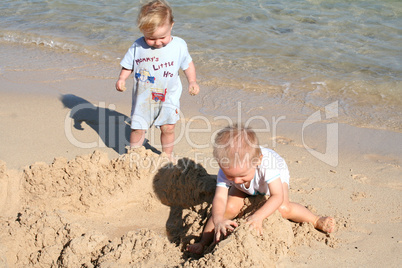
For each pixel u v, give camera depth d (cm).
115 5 988
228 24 834
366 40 759
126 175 372
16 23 902
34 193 358
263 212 295
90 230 313
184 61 439
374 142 480
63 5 998
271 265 269
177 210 361
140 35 834
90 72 688
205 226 313
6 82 639
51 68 702
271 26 823
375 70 667
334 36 778
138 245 290
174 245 308
